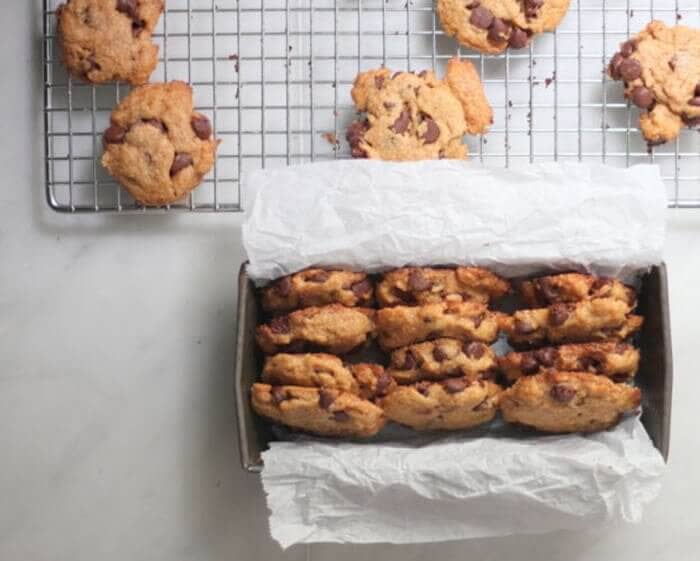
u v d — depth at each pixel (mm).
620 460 812
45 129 897
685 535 890
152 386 905
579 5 900
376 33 903
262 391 812
